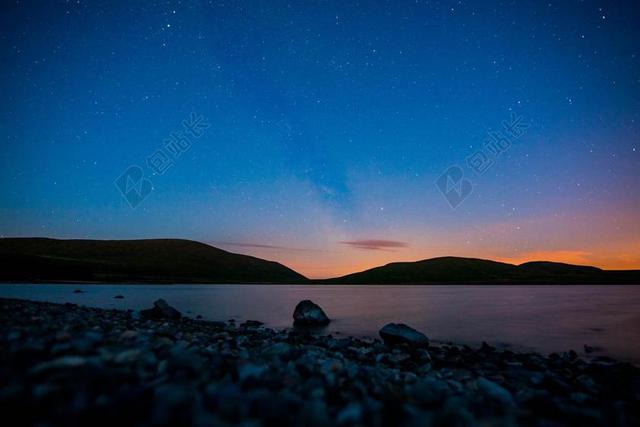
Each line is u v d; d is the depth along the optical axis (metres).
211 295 67.75
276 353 10.61
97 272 134.75
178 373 6.20
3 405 4.14
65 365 5.62
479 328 26.48
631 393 9.73
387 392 6.77
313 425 4.55
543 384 9.80
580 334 23.72
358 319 32.31
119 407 4.36
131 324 14.76
